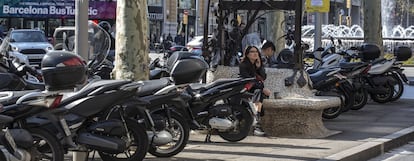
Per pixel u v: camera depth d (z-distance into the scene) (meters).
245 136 10.23
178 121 8.86
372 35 22.05
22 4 49.12
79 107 7.30
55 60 7.00
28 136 6.73
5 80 8.21
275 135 11.20
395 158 10.29
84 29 7.42
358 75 15.12
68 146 7.25
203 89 9.65
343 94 14.33
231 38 12.54
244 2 12.09
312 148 9.92
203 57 11.94
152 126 8.24
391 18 71.75
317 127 11.35
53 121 7.09
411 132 12.12
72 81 7.07
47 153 7.36
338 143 10.48
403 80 17.36
